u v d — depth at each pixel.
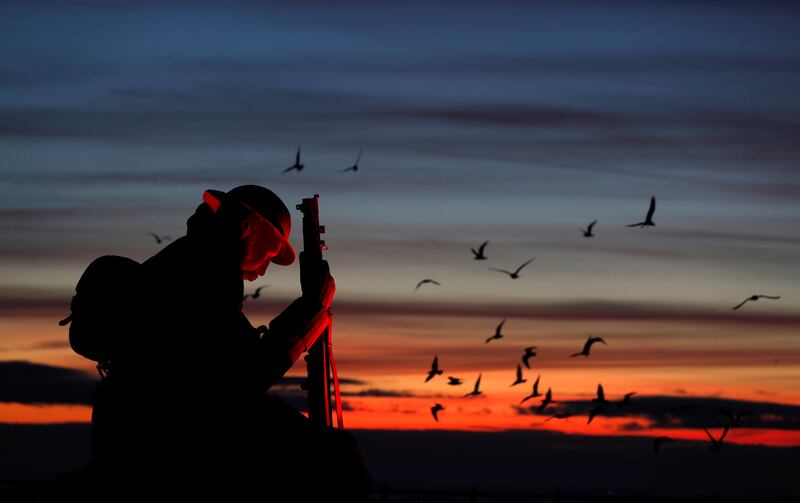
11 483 11.38
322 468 2.87
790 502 28.11
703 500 28.00
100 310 2.92
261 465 2.84
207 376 2.85
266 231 3.04
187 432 2.84
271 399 2.93
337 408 3.24
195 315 2.89
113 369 2.93
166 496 2.82
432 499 25.83
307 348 3.04
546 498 26.41
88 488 2.88
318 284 3.12
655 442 33.75
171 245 3.02
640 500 27.20
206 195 3.06
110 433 2.89
